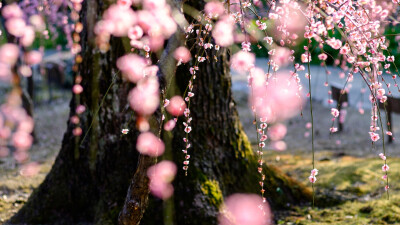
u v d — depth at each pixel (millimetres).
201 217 4191
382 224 4430
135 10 4047
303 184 5574
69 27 8969
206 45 3121
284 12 3262
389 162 6547
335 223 4492
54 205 4676
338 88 9094
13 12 6777
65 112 11328
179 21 3145
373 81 3152
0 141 8344
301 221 4547
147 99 3152
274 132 8516
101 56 4395
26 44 7324
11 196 5527
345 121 9875
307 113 10570
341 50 2830
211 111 4488
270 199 4793
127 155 4406
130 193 3045
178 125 4336
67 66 14016
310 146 8031
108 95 4414
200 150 4430
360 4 3115
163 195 4203
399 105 8102
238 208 4438
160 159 4250
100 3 4344
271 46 3160
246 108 11273
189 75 4336
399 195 5176
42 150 8031
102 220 4281
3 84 12156
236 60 3002
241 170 4664
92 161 4543
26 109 8312
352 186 5512
